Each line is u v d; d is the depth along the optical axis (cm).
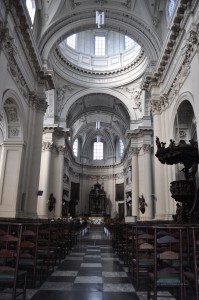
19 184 1100
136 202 2212
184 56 962
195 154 820
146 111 2278
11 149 1127
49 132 2123
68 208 3067
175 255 350
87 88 2395
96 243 1295
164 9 1338
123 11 1406
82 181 3625
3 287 439
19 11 948
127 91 2391
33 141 1260
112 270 618
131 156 2384
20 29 1011
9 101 1050
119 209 3378
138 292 436
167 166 1194
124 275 565
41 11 1370
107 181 3638
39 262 492
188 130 1145
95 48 2584
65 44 2294
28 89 1205
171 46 1103
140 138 2305
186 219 845
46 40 1392
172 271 366
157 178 1234
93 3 1400
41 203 1939
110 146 3738
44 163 2055
